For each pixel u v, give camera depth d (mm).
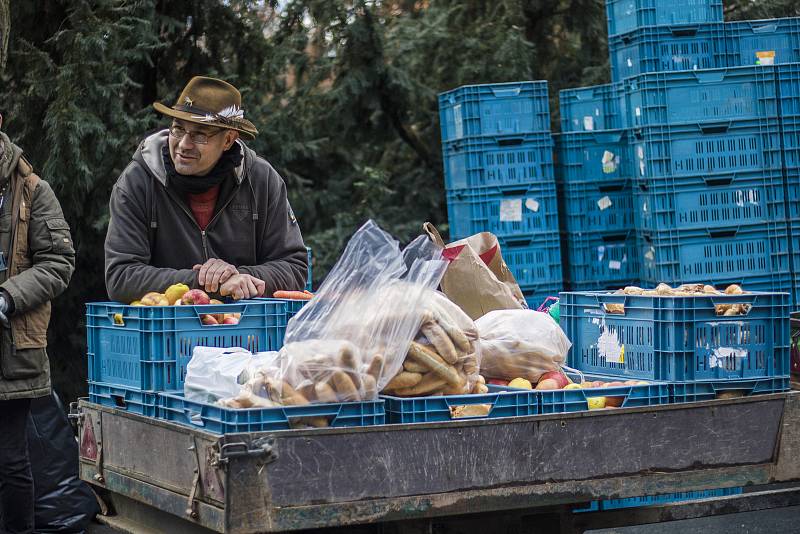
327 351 2975
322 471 2771
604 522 3539
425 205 10055
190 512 2887
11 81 7176
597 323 4070
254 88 8688
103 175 7016
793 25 7332
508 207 7180
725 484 3365
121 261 4059
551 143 7285
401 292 3166
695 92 6527
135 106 7980
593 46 10633
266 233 4406
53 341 7113
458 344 3236
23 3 7109
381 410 3000
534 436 3055
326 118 9734
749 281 6598
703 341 3676
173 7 7930
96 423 3545
